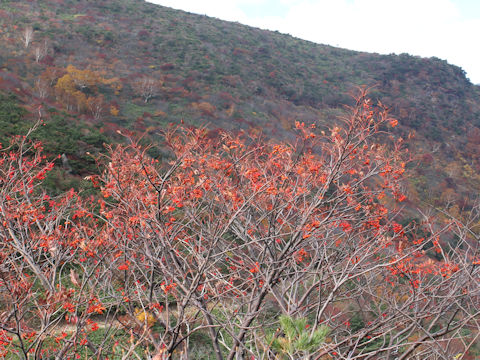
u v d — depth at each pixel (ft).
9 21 201.77
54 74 144.15
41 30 205.26
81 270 18.26
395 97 189.78
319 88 216.13
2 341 13.42
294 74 243.81
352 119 17.16
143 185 16.79
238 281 21.38
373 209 18.93
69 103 122.11
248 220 18.84
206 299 18.78
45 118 90.07
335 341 17.81
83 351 17.33
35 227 21.79
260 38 327.88
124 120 123.13
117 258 16.97
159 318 16.39
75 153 72.13
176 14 336.49
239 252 18.81
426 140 122.52
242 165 18.07
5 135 68.59
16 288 12.29
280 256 16.47
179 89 169.99
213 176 17.47
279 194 17.03
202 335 35.35
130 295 16.57
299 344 9.45
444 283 17.62
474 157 133.08
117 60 197.36
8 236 18.39
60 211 19.99
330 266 16.17
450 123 174.91
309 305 18.19
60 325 20.08
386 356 16.70
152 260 16.74
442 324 21.98
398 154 17.93
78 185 52.11
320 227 16.99
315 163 17.60
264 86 202.59
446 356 14.25
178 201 15.71
